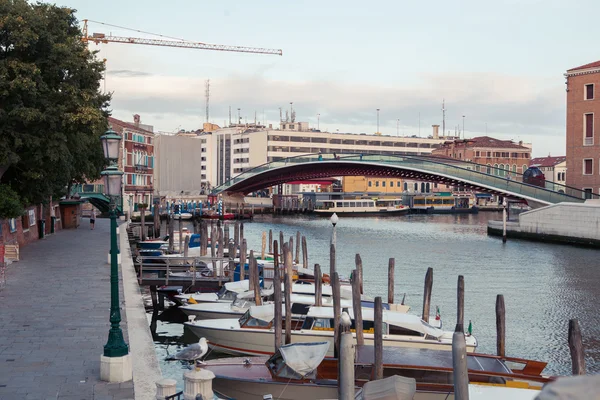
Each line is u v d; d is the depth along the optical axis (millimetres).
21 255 29031
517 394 12141
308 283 27203
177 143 96438
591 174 59219
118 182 10961
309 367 13547
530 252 46219
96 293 18703
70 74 27516
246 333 18281
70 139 28891
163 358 18859
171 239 39250
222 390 14312
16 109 25141
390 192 113062
